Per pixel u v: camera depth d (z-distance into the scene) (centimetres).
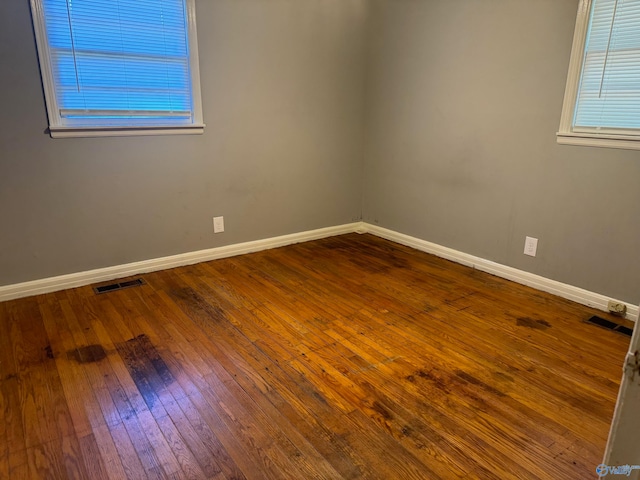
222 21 321
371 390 196
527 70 288
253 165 364
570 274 287
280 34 350
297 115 377
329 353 226
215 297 290
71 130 281
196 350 227
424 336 243
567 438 168
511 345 234
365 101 413
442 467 155
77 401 188
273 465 155
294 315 266
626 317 262
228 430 172
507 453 161
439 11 333
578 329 250
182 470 153
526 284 312
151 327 250
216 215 354
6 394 192
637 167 247
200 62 319
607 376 207
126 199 312
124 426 174
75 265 302
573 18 259
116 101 295
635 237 254
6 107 260
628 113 249
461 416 180
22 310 268
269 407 185
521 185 304
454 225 356
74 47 273
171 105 317
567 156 276
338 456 159
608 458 63
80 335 240
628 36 241
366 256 372
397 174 397
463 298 291
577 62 261
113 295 291
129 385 199
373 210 430
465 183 341
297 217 401
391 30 374
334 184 416
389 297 292
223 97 335
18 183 272
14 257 280
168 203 330
